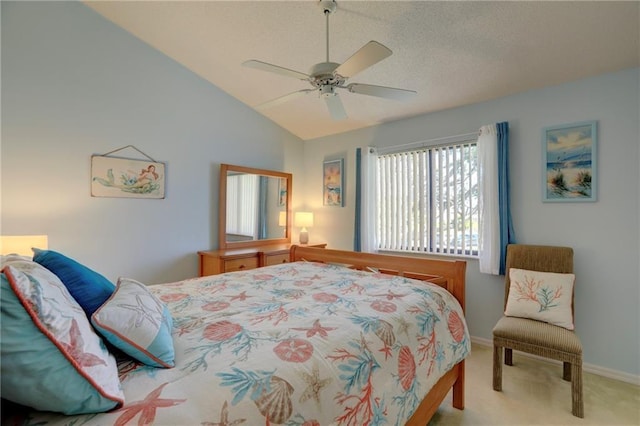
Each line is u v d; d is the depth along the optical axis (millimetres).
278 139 4191
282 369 964
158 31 2754
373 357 1192
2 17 2229
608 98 2357
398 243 3598
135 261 2875
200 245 3361
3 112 2236
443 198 3246
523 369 2473
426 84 2811
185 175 3230
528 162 2699
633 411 1936
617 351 2328
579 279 2471
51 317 726
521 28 2045
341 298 1676
